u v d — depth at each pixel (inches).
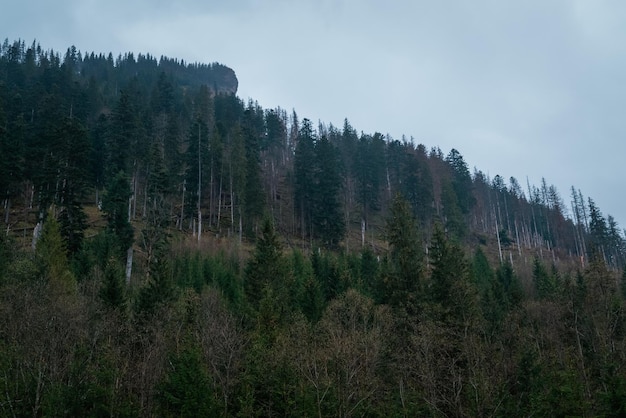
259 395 1069.1
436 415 1083.9
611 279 1610.5
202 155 3363.7
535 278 2527.1
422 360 1219.2
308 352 1143.0
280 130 4458.7
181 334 1270.9
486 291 1894.7
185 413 954.7
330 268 2085.4
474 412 1032.8
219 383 1077.8
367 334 1249.4
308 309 1622.8
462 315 1401.3
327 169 3280.0
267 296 1413.6
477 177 4739.2
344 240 3371.1
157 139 3511.3
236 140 3400.6
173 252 2313.0
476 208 4397.1
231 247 2596.0
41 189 2266.2
